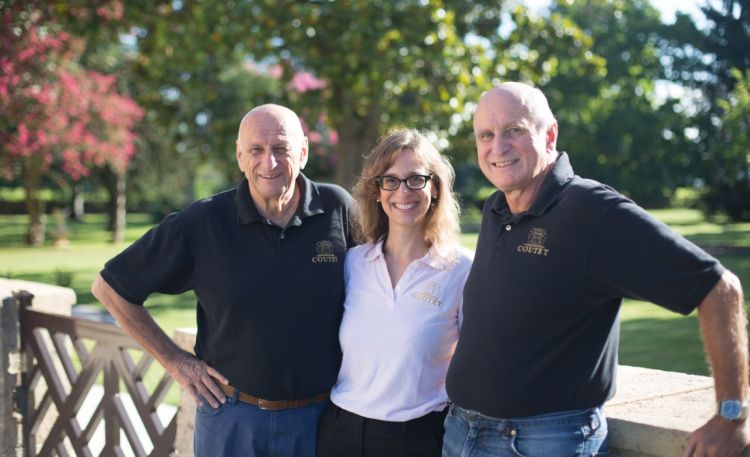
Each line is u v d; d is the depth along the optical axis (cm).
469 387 244
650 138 3734
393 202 292
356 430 286
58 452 441
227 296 299
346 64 1034
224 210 309
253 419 300
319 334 301
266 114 306
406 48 1020
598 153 3809
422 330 280
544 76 1221
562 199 231
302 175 321
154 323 314
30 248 2372
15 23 1447
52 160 2433
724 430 205
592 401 231
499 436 238
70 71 2011
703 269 204
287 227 305
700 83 3694
